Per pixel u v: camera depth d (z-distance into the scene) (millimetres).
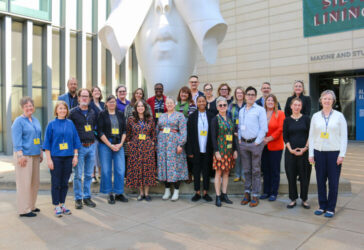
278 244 2799
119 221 3461
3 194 4863
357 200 4273
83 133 3963
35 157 3773
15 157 3604
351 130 13016
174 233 3080
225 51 15047
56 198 3658
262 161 4457
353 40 11344
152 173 4324
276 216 3619
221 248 2717
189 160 4660
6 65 9461
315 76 13062
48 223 3410
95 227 3270
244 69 14445
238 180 4852
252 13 14023
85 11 11844
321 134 3625
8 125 9562
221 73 15273
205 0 5230
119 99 5031
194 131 4270
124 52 5340
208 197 4324
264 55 13750
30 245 2807
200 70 16000
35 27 10438
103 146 4223
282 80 13266
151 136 4414
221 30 5387
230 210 3871
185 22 5594
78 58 11742
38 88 10555
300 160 3926
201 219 3518
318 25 12133
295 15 12758
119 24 5293
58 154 3660
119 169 4277
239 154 4809
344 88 12984
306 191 3945
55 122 3689
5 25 9398
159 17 5508
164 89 5629
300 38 12664
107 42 5547
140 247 2744
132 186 4301
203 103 4234
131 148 4316
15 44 9953
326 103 3635
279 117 4289
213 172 4672
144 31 5707
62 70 11117
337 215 3639
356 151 9594
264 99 4918
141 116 4324
